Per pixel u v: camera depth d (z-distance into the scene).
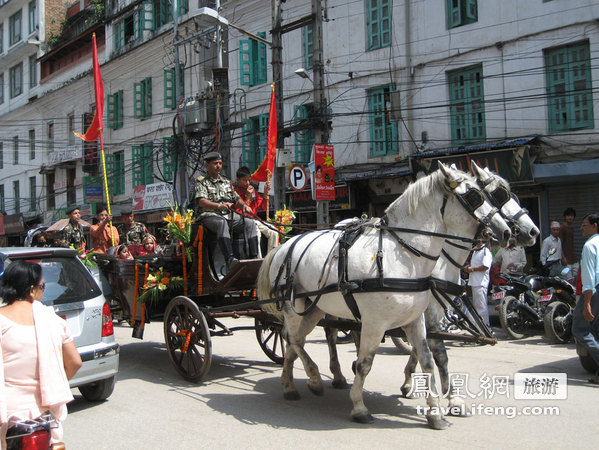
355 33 15.89
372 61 15.50
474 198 4.37
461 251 4.95
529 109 12.70
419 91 14.59
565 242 10.15
